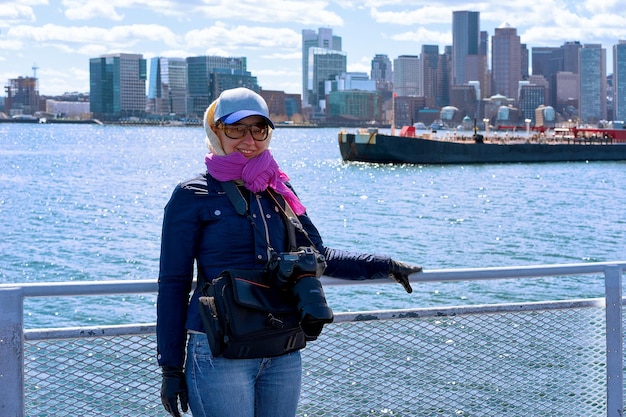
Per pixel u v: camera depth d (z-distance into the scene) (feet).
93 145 611.88
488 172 297.94
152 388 12.76
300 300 10.89
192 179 11.89
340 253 12.90
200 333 11.51
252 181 11.86
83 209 177.58
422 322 13.91
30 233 135.74
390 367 13.78
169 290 11.58
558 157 355.36
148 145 620.90
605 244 127.34
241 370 11.35
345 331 13.57
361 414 13.66
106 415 12.59
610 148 360.89
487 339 14.23
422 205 190.08
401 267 13.16
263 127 12.00
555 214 172.04
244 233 11.69
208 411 11.43
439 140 334.24
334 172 298.97
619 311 14.88
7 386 11.80
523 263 110.01
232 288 10.87
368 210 179.22
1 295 11.71
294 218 12.25
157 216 163.53
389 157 329.93
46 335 12.19
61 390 12.35
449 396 14.06
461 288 76.89
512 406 14.39
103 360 12.53
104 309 67.56
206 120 12.19
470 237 133.90
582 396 14.79
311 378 13.50
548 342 14.62
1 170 315.99
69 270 100.12
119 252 113.29
